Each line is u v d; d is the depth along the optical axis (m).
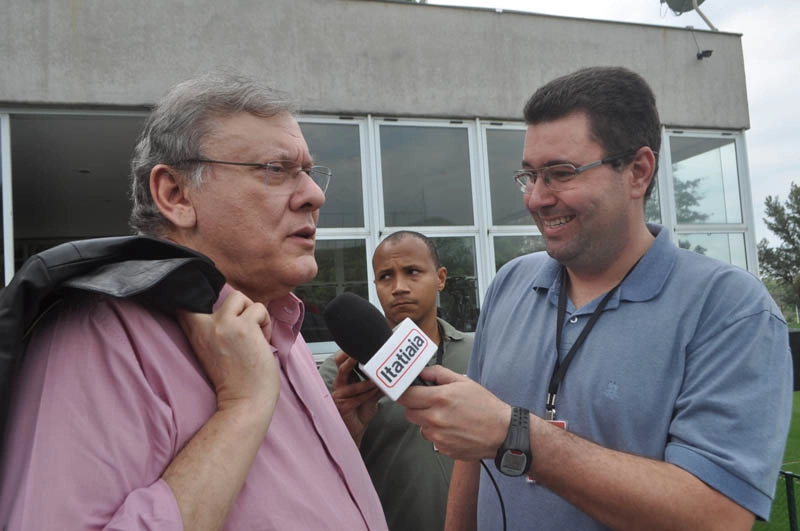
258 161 1.19
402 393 1.18
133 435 0.88
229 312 1.05
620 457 1.19
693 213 6.99
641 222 1.48
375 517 1.33
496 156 6.39
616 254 1.45
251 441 0.96
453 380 1.22
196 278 0.96
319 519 1.10
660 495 1.14
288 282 1.25
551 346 1.51
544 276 1.61
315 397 1.33
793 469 6.12
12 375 0.81
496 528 1.51
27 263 0.86
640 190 1.44
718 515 1.14
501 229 6.30
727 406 1.20
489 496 1.56
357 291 5.79
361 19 5.96
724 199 7.10
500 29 6.40
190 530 0.85
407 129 6.13
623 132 1.37
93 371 0.89
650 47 6.92
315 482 1.16
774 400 1.21
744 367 1.23
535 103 1.45
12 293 0.82
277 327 1.32
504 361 1.61
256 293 1.28
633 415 1.31
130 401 0.89
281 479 1.08
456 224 6.18
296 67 5.73
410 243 2.67
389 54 6.03
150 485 0.88
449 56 6.22
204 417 1.00
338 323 1.38
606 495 1.15
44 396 0.86
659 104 6.91
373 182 5.93
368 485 1.37
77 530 0.80
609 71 1.43
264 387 1.01
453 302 6.09
